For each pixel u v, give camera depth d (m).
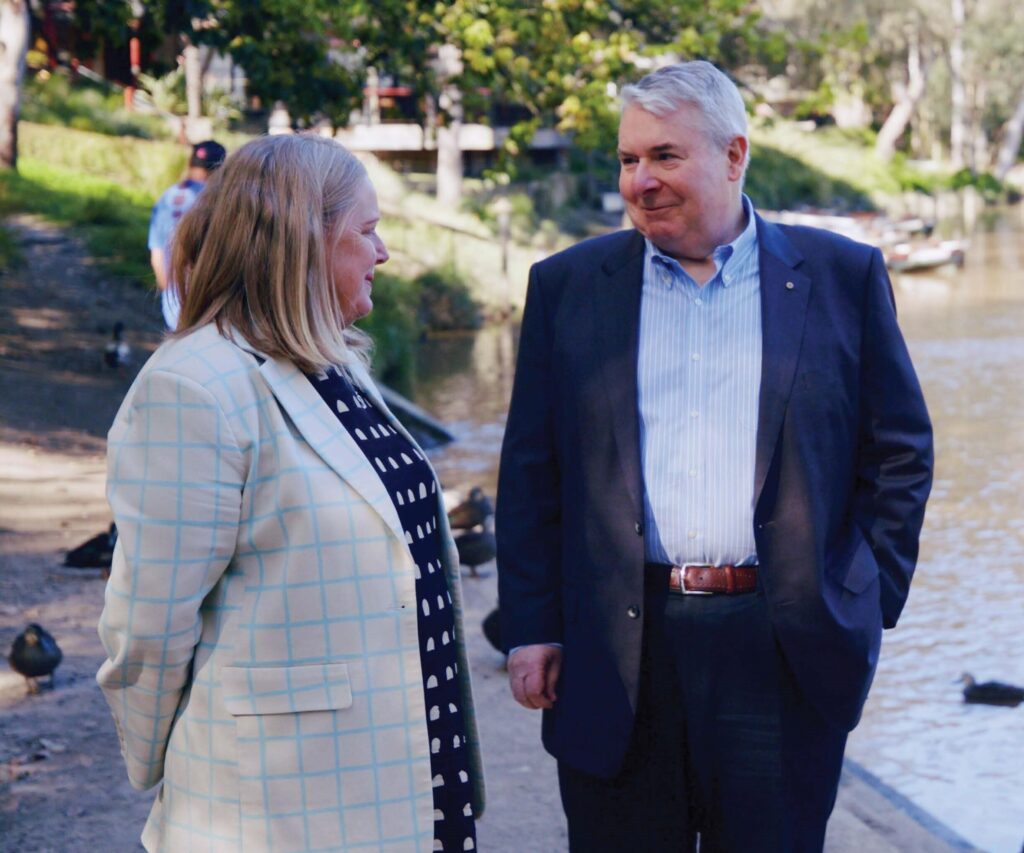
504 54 16.14
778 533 2.93
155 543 2.32
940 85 64.62
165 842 2.48
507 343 23.92
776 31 18.14
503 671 6.12
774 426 2.94
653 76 2.98
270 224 2.47
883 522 3.05
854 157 54.56
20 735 5.17
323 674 2.41
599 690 3.04
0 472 9.74
